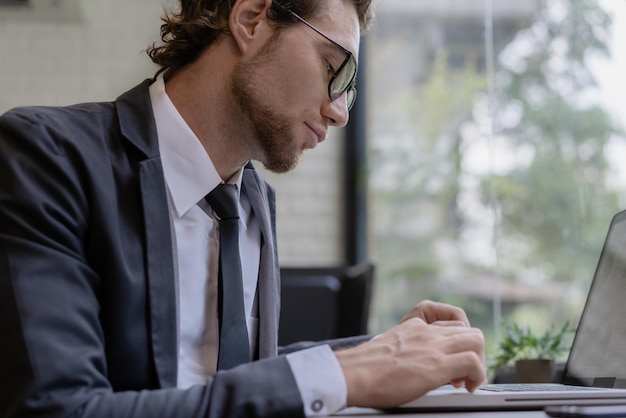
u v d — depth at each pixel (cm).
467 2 457
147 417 79
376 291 452
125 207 103
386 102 466
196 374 110
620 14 256
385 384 84
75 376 82
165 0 133
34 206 92
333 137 473
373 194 465
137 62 446
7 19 439
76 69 442
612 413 82
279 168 123
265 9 118
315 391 82
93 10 445
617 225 134
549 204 304
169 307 101
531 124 324
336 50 120
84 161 100
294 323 190
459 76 450
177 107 120
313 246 467
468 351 90
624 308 120
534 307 308
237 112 119
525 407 89
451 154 445
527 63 333
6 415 80
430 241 446
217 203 116
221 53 120
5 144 97
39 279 87
